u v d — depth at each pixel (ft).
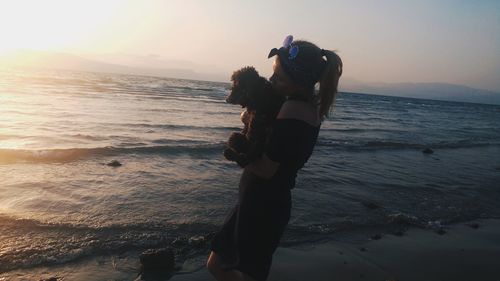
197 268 14.01
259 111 7.80
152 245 15.55
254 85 7.72
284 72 7.73
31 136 38.01
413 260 16.34
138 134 44.62
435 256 16.92
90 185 22.91
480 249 18.16
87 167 27.20
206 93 167.02
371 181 29.76
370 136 63.00
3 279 12.24
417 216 22.36
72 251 14.39
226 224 8.97
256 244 8.27
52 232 15.92
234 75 8.07
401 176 32.63
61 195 20.74
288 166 7.76
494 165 43.86
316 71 7.64
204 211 19.98
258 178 8.18
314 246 16.85
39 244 14.75
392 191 27.37
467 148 57.62
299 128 7.45
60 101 73.61
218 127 56.95
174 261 14.16
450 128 101.30
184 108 84.79
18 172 24.58
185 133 48.78
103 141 38.19
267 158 7.60
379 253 16.71
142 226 17.29
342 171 32.45
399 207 23.75
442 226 21.12
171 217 18.74
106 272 13.21
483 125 131.44
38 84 123.24
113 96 97.86
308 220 19.88
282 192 8.11
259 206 8.13
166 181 25.12
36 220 16.97
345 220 20.35
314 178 28.89
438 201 25.93
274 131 7.52
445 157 46.16
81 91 106.22
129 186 23.35
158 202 20.84
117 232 16.44
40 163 27.27
